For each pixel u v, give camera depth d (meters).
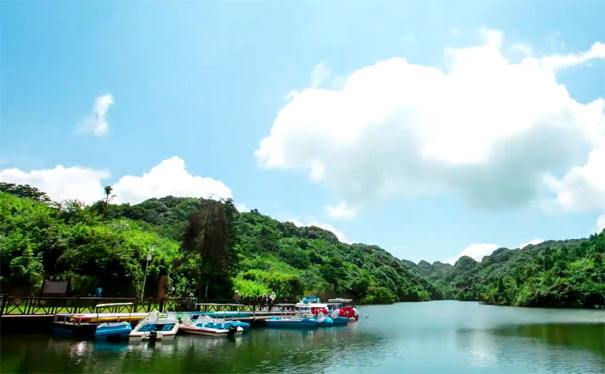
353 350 31.86
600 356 31.11
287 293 91.31
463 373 24.77
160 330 32.62
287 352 29.34
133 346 27.92
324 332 43.91
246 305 52.97
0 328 28.30
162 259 51.78
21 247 40.22
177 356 25.55
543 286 134.25
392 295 169.75
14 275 37.56
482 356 30.84
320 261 150.25
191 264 57.75
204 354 26.62
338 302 70.69
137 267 47.16
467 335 45.19
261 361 25.58
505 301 153.75
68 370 20.44
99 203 84.12
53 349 24.77
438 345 36.66
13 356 22.58
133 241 52.75
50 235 44.88
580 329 52.97
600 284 123.31
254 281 84.94
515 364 27.80
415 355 30.81
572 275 136.25
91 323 29.58
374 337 40.94
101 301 40.25
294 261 134.88
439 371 25.20
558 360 29.44
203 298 53.12
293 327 46.06
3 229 43.38
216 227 56.78
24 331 29.27
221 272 58.06
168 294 49.81
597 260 139.88
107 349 26.00
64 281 32.56
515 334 46.56
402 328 52.22
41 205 59.16
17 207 51.56
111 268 44.31
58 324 29.55
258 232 155.25
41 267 40.06
